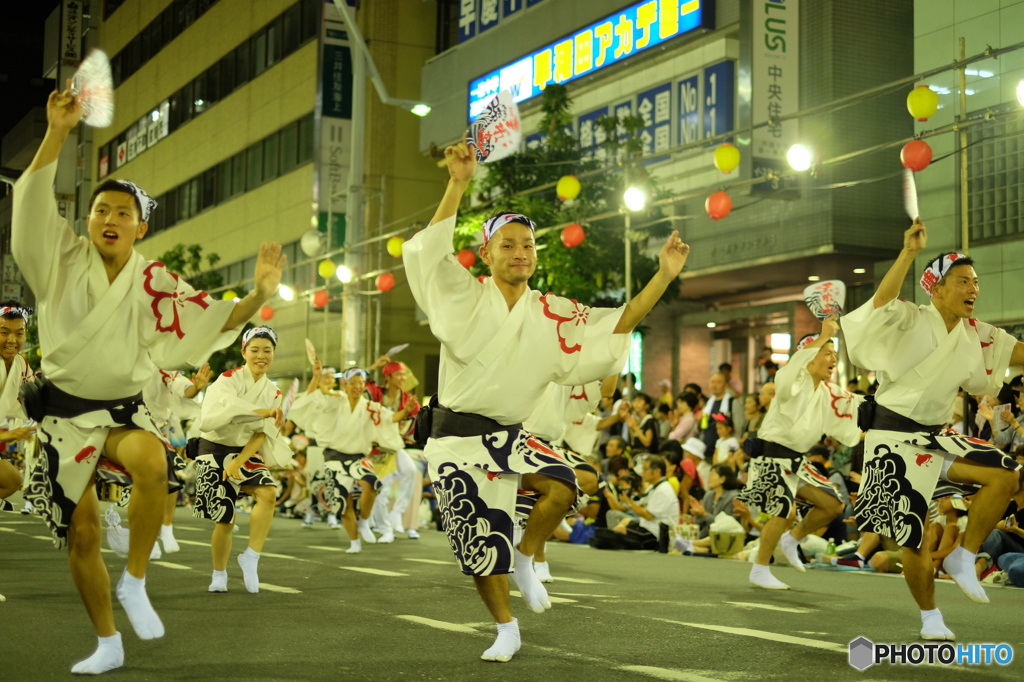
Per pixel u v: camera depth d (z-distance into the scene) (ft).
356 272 63.31
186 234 100.83
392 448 33.09
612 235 44.86
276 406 23.11
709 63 50.75
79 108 12.73
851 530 32.17
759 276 49.67
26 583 22.34
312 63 81.25
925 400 16.14
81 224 119.14
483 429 14.42
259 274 13.71
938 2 38.65
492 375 14.21
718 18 49.49
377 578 24.02
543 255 44.01
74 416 13.26
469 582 23.29
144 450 13.25
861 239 44.52
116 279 13.37
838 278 49.03
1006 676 13.20
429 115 70.44
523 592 17.70
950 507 26.09
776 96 42.73
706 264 49.60
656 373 56.54
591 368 14.61
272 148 86.84
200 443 21.89
